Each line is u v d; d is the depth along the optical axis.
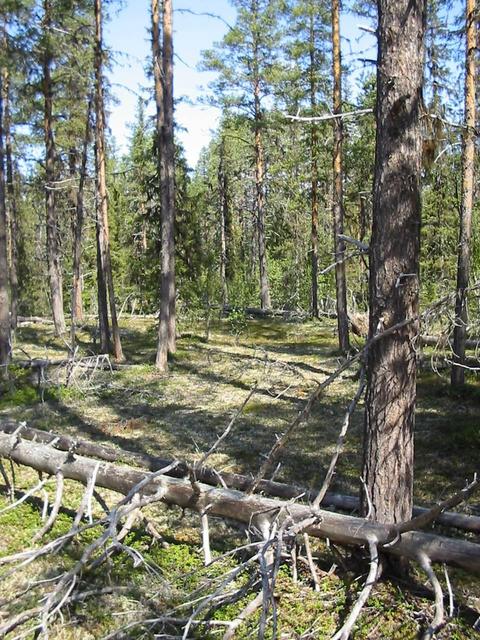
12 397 13.93
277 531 5.13
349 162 22.83
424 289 12.96
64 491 8.07
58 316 25.28
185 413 12.80
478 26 11.85
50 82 21.47
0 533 6.66
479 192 13.23
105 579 5.62
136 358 19.86
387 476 5.18
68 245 38.22
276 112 25.53
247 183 43.03
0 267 15.76
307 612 5.02
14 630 4.90
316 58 23.27
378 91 5.04
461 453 9.43
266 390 14.85
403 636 4.68
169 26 17.17
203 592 5.25
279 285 36.84
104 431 11.34
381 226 5.07
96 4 17.53
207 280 23.75
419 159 5.00
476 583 5.60
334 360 18.27
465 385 13.02
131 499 6.00
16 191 28.06
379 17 4.99
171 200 17.70
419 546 4.76
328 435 10.85
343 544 5.54
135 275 25.50
